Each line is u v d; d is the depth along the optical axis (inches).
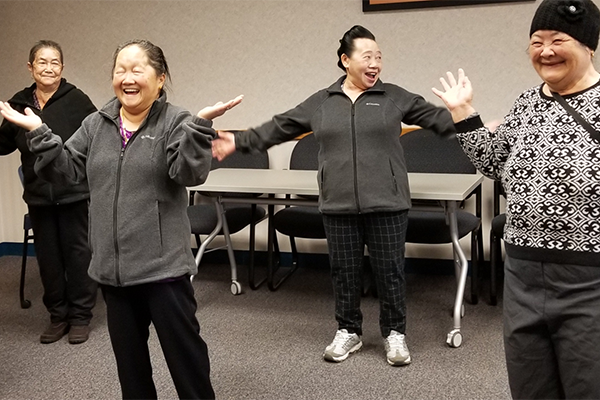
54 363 102.9
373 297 135.5
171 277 70.0
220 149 85.1
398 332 101.0
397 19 145.7
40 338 112.2
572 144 52.2
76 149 74.2
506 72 140.5
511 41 138.9
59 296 115.3
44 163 69.6
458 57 143.3
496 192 134.7
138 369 74.1
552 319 55.4
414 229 117.0
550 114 54.2
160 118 71.2
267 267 147.4
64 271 115.9
